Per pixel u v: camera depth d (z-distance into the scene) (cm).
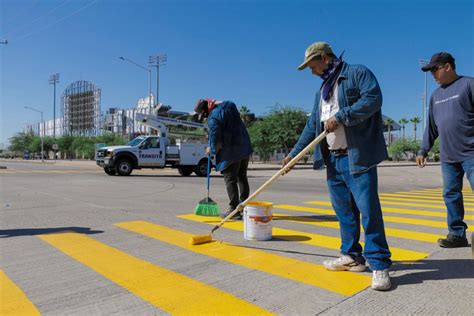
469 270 351
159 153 1967
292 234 506
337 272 349
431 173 2450
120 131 8494
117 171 1891
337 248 433
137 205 775
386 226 565
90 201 830
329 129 315
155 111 4381
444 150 433
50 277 341
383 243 312
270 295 298
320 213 688
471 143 409
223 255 405
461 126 416
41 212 675
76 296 299
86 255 408
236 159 612
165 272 353
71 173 2052
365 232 316
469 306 275
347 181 333
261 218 468
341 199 349
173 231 523
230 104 623
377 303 281
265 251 421
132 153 1911
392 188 1330
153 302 287
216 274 346
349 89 318
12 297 298
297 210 726
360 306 276
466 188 1323
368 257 312
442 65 427
